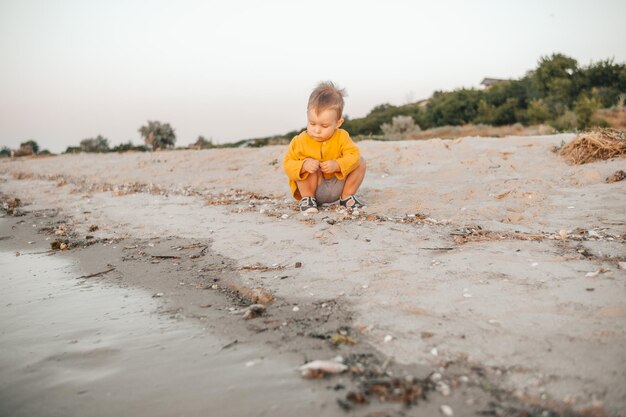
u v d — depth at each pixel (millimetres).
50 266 3873
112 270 3582
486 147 7816
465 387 1681
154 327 2402
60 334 2375
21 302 2961
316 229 4016
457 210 4488
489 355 1874
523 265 2836
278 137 26438
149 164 11156
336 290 2709
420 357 1900
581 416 1489
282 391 1706
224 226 4531
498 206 4516
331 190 4777
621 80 25422
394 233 3748
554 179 5547
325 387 1716
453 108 28000
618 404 1521
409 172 6867
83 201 7012
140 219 5270
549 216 4121
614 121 20031
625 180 5059
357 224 4086
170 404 1673
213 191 6980
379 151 8633
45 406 1703
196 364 1959
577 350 1850
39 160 16406
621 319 2055
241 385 1766
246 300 2730
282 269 3176
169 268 3475
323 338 2133
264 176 7871
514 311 2223
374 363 1880
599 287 2408
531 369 1757
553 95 26078
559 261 2883
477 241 3445
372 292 2623
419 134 23688
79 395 1765
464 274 2760
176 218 5133
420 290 2578
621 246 3148
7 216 6531
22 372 1971
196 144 22469
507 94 27953
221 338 2211
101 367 1982
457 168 6613
